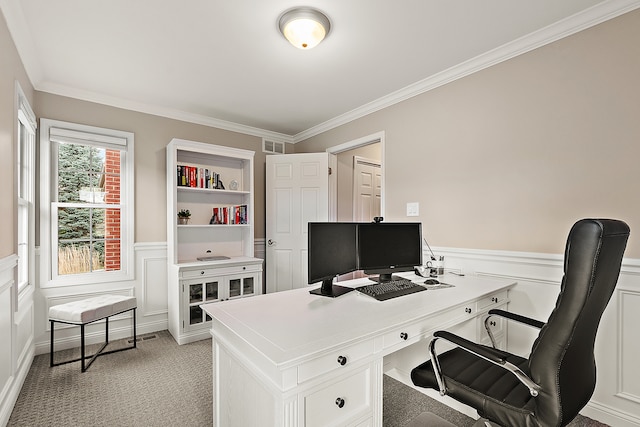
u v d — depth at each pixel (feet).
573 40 6.39
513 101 7.31
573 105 6.39
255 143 13.67
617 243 3.34
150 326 10.85
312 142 13.70
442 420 6.11
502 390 4.03
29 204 8.53
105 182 10.22
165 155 11.28
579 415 6.23
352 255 6.53
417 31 6.75
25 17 6.18
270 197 13.23
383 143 10.50
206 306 5.19
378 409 4.14
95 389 7.10
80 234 9.76
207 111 11.53
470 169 8.14
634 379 5.69
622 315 5.82
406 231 7.36
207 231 12.19
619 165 5.83
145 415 6.17
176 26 6.54
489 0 5.78
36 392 6.95
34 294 8.81
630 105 5.71
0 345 5.70
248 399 4.01
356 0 5.78
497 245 7.59
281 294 5.98
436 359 4.41
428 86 9.06
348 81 9.15
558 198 6.60
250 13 6.15
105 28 6.59
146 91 9.76
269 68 8.38
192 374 7.86
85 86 9.36
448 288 6.44
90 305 8.28
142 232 10.77
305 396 3.41
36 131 8.91
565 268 3.35
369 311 4.90
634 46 5.66
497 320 6.77
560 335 3.27
